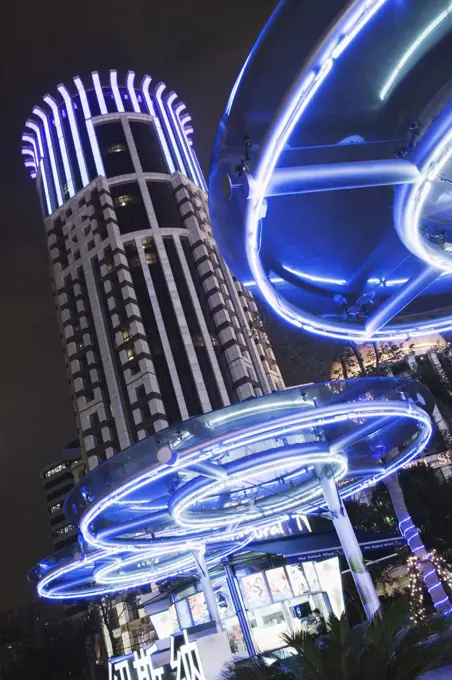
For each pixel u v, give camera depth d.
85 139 101.62
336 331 12.55
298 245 10.22
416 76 6.92
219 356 83.38
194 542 23.47
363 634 8.97
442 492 36.78
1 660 52.69
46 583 20.89
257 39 5.90
